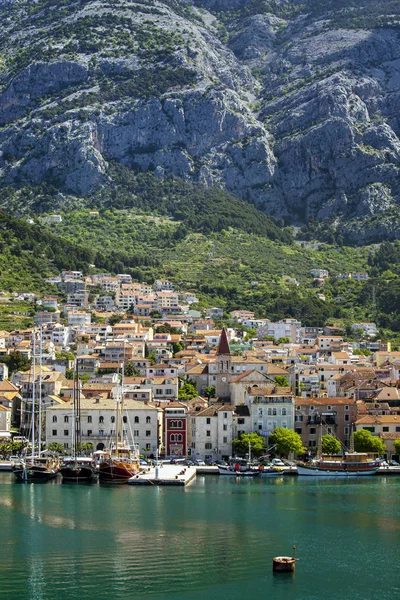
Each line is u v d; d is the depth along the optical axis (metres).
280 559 176.38
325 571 175.75
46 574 172.50
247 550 187.75
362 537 198.25
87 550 186.12
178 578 170.88
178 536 197.00
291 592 165.00
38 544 190.88
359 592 165.50
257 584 168.75
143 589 165.75
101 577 170.75
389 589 167.12
